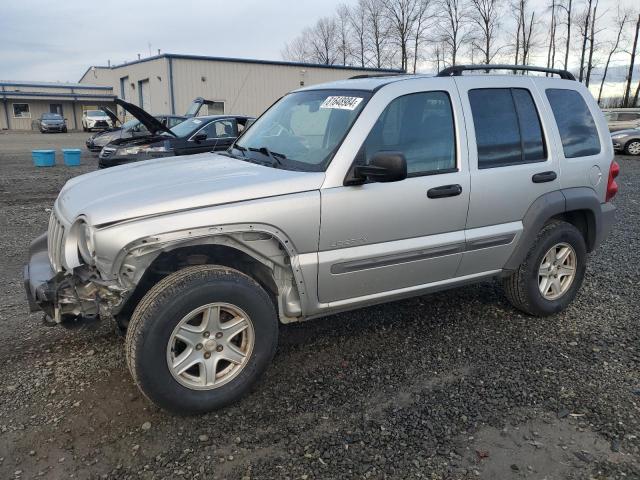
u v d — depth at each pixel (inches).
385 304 186.2
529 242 162.7
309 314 134.3
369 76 164.4
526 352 153.1
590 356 150.9
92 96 1934.1
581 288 206.5
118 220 109.7
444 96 148.4
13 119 1868.8
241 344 125.4
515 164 157.6
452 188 143.5
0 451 107.7
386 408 124.7
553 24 1702.8
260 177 125.6
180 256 123.0
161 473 102.7
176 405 115.5
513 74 168.6
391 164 120.1
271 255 125.9
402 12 1977.1
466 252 150.9
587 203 172.9
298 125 150.4
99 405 124.0
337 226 128.4
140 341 109.8
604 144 181.6
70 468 103.5
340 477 102.3
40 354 147.9
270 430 116.2
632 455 109.3
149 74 1264.8
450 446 111.6
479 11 1820.9
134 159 454.3
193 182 123.4
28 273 132.2
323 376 138.6
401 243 138.9
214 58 1192.2
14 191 452.1
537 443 112.9
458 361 147.4
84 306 116.0
